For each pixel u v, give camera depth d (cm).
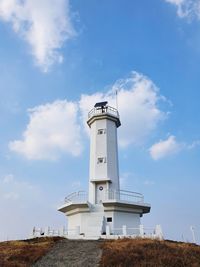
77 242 2617
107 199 3859
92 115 4559
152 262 1900
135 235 2928
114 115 4584
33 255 2144
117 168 4281
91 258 2041
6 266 1861
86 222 3678
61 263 1969
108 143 4359
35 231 3338
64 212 4103
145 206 3847
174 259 1966
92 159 4322
